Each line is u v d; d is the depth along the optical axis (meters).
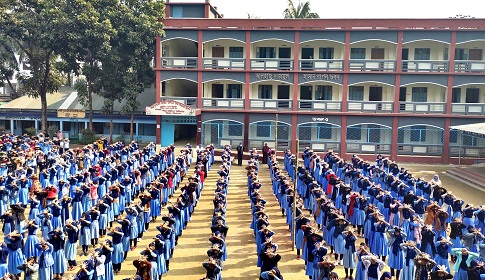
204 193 26.00
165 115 42.34
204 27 41.12
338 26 39.66
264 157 36.91
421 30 38.72
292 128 41.09
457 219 16.33
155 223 20.25
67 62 42.47
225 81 43.47
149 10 41.69
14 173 24.30
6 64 55.12
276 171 24.91
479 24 38.19
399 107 39.94
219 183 21.41
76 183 21.84
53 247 13.94
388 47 41.44
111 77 43.12
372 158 40.25
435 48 40.94
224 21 40.97
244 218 21.30
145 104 49.19
